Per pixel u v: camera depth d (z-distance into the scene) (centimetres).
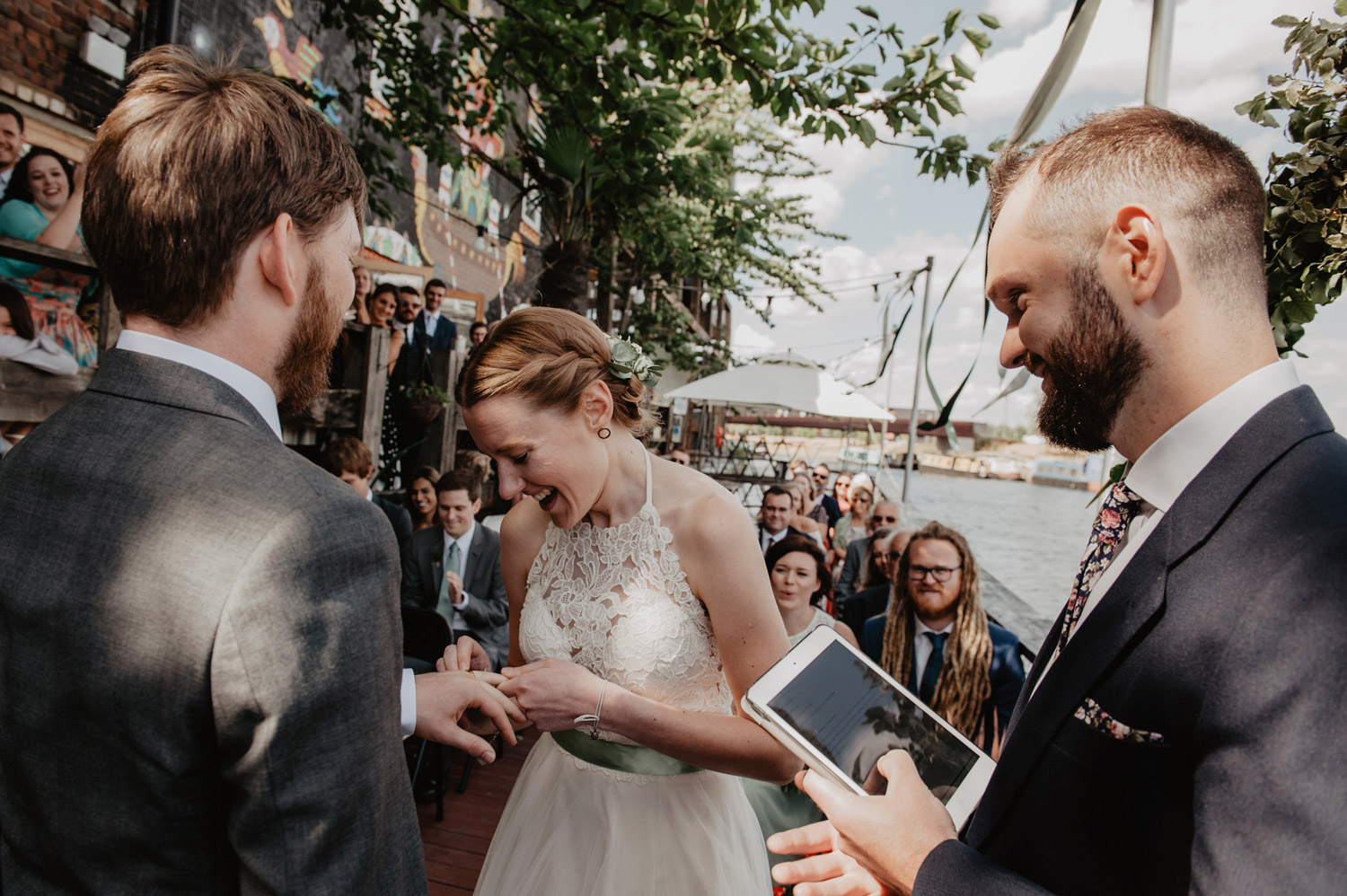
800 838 101
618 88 365
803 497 532
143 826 72
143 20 391
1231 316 75
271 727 69
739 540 141
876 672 123
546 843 151
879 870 87
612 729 136
